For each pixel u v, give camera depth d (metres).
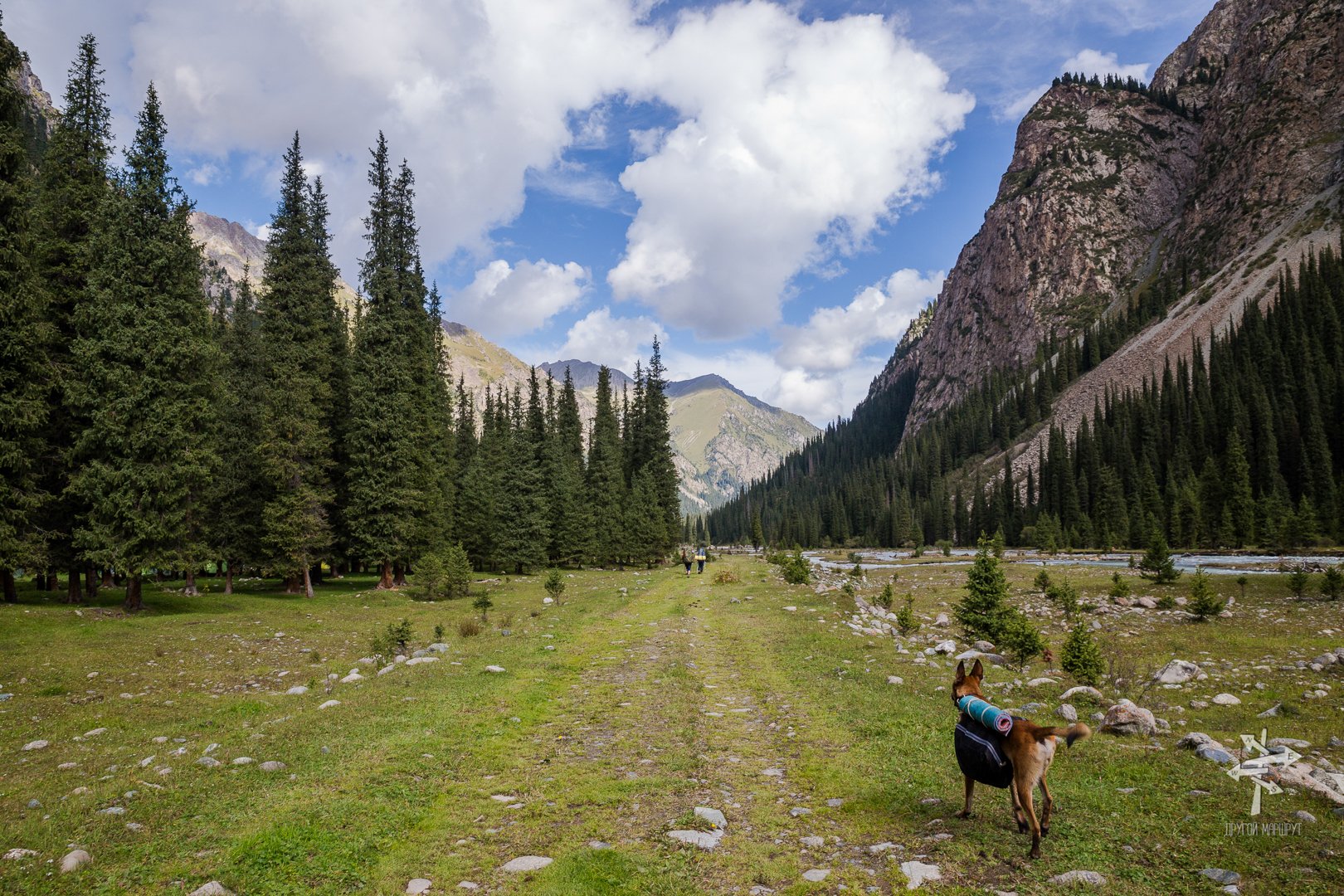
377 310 43.47
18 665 18.89
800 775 9.91
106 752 11.53
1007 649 22.52
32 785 9.69
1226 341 150.12
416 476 44.56
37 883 6.40
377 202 45.28
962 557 112.06
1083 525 114.06
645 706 13.91
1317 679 18.36
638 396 85.38
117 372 28.48
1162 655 23.19
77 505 30.80
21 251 27.09
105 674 18.58
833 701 13.96
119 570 27.86
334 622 30.19
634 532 66.88
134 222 30.22
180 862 6.91
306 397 39.00
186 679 18.53
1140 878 6.24
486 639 22.55
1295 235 186.62
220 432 38.50
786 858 7.20
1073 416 185.38
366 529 42.06
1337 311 135.00
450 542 54.38
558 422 86.50
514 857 7.28
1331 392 110.38
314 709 14.09
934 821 7.90
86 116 32.66
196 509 32.72
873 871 6.80
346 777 9.56
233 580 46.50
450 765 10.23
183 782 9.40
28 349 26.80
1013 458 184.75
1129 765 9.65
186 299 32.03
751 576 48.62
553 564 66.12
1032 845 6.85
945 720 12.19
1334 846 6.64
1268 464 104.06
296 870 6.79
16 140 27.14
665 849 7.45
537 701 14.31
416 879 6.78
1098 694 14.94
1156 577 46.56
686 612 28.69
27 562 27.02
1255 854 6.62
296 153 42.06
